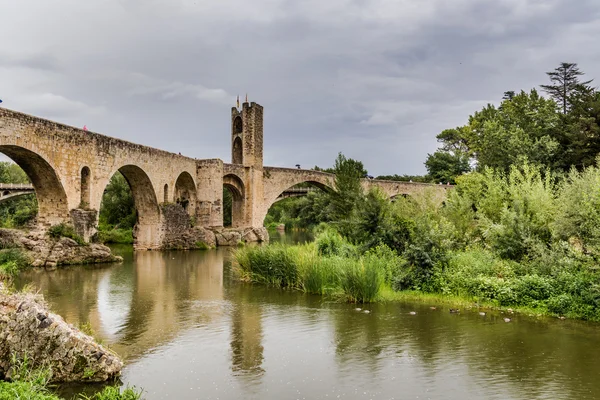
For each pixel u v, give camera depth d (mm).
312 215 80500
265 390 9820
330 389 9891
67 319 15406
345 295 18562
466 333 13750
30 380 9102
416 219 22688
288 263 21578
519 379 10398
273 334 13766
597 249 16359
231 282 22766
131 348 12445
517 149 39031
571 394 9625
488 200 24953
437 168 84000
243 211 54781
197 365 11227
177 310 16781
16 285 21188
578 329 14070
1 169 69312
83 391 9555
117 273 25766
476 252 21031
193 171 48312
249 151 54812
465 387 10000
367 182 64812
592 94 40156
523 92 66812
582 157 35344
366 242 23016
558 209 19109
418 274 19344
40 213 28938
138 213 41031
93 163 30875
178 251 40031
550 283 16719
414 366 11195
